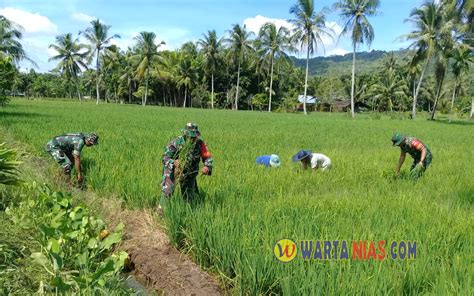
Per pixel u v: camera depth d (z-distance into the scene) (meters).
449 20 40.12
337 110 74.94
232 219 4.82
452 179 8.61
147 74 60.91
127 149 10.12
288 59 58.38
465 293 3.36
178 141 6.11
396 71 72.00
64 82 88.88
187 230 5.12
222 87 73.62
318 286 3.43
